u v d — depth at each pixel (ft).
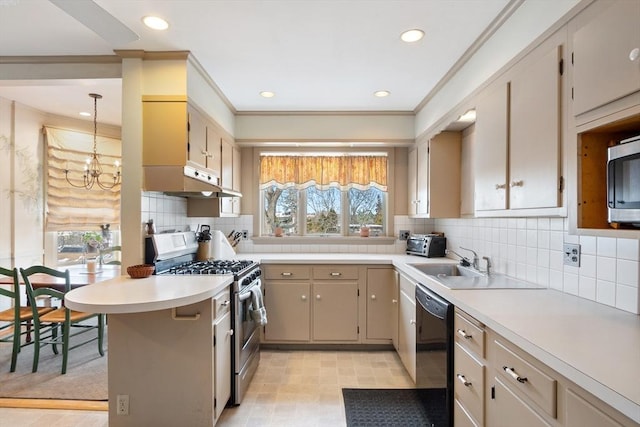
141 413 6.03
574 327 3.80
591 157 3.84
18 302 8.58
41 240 11.43
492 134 6.14
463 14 5.90
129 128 7.22
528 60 5.10
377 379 8.40
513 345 3.79
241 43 6.95
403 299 8.83
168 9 5.78
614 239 4.58
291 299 10.16
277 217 12.75
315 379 8.39
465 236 9.44
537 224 6.19
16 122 10.70
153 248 7.35
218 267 8.07
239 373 7.24
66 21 6.07
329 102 10.58
